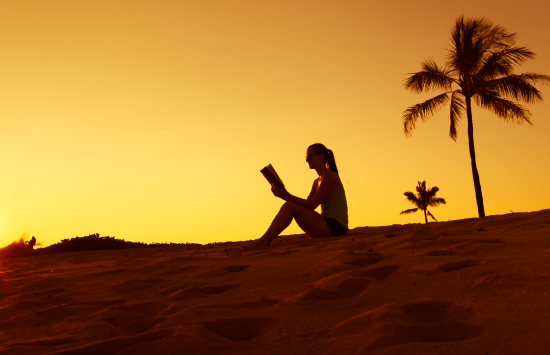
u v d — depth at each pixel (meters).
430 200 40.56
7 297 3.22
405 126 16.05
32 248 13.95
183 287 2.95
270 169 5.13
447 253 3.18
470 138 15.51
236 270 3.52
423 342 1.55
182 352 1.59
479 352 1.35
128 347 1.67
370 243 4.21
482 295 1.99
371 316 1.79
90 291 3.20
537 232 3.73
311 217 5.14
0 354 1.73
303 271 3.02
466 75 15.13
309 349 1.56
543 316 1.60
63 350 1.68
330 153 5.57
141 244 12.76
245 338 1.90
